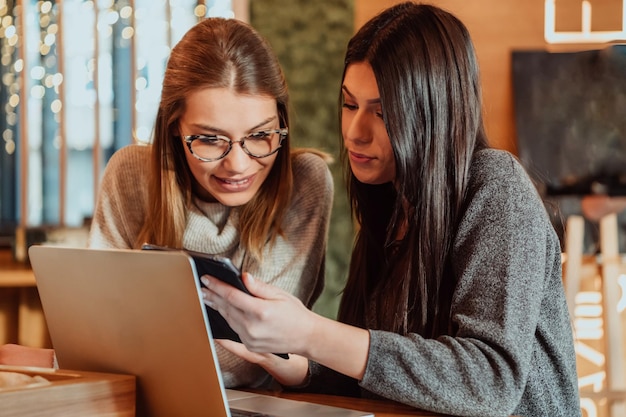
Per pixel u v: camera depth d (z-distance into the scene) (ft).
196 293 3.36
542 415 4.61
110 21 12.50
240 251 5.70
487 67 12.48
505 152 4.76
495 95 12.46
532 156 12.21
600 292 11.03
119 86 12.60
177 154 5.65
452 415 4.18
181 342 3.51
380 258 5.24
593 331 11.18
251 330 3.86
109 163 6.26
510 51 12.46
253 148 5.15
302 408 4.17
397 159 4.61
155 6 12.51
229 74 5.01
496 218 4.46
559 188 12.07
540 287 4.40
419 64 4.60
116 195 6.11
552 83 12.31
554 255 4.72
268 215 5.64
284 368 4.87
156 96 12.59
